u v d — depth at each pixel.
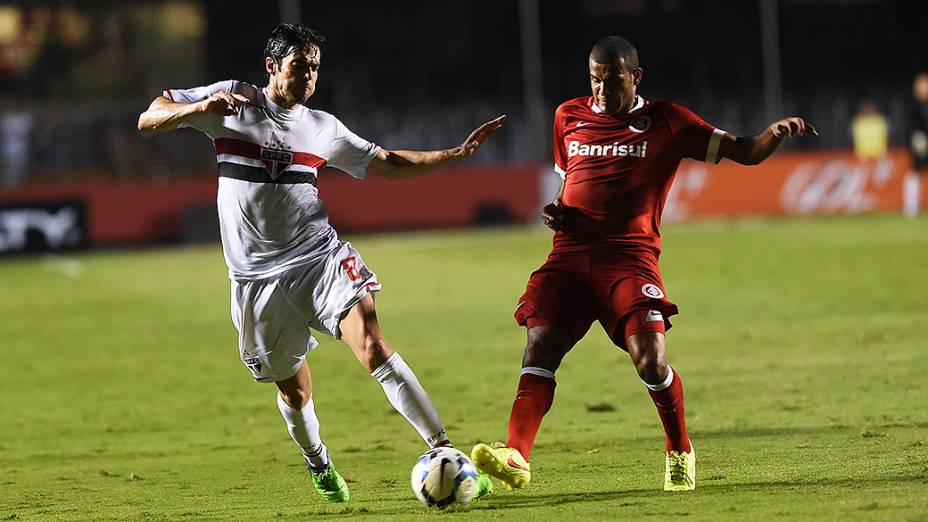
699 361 42.44
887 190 115.56
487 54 153.12
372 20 153.75
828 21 154.62
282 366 23.31
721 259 78.31
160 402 40.00
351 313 22.56
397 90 151.12
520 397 21.89
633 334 22.08
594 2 152.50
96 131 132.25
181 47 160.00
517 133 128.62
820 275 67.44
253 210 22.67
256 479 26.78
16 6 154.75
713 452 26.88
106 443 33.03
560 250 23.12
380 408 36.94
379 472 26.92
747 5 154.12
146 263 99.06
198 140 130.62
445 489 20.78
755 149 22.44
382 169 24.23
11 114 139.25
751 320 52.06
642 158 22.89
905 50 155.25
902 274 66.12
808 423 30.23
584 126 23.36
